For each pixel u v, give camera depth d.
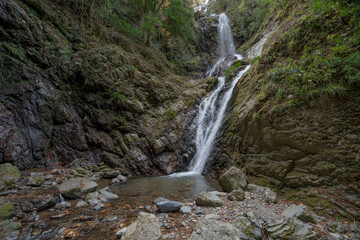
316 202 3.85
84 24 10.02
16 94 6.00
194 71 19.33
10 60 6.04
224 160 7.36
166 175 7.83
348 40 4.27
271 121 5.39
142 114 9.86
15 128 5.79
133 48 12.62
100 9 11.04
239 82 9.49
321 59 4.57
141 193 5.16
